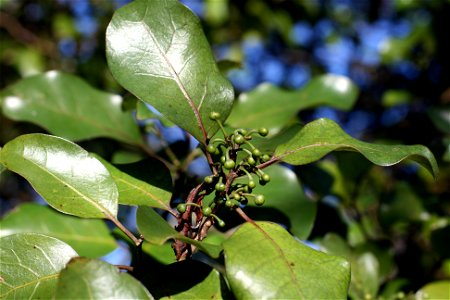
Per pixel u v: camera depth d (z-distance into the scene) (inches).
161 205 18.2
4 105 23.9
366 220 25.9
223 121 17.8
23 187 53.7
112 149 25.0
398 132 42.0
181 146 24.4
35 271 16.9
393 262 23.6
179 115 17.6
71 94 24.4
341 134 17.4
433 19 49.2
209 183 16.9
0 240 17.0
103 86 48.8
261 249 15.9
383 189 28.3
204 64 18.0
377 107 53.5
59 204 17.3
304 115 47.6
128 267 16.8
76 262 15.4
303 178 25.1
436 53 49.3
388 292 23.2
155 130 24.1
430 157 17.1
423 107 48.1
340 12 58.7
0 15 52.8
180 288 16.5
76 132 23.8
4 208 55.2
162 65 17.8
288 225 20.1
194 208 16.9
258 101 24.7
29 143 17.7
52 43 54.4
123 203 18.0
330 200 24.9
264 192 20.3
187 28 18.1
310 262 15.8
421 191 27.7
